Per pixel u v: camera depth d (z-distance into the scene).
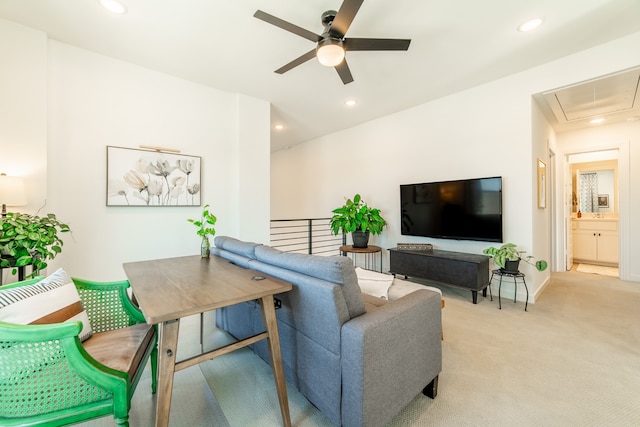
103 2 2.04
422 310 1.48
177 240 3.22
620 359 1.96
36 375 0.98
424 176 4.03
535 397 1.58
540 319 2.68
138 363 1.25
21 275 2.07
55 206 2.52
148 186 3.00
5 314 1.06
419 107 4.06
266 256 1.78
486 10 2.11
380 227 4.32
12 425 0.96
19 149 2.29
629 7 2.09
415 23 2.25
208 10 2.12
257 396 1.63
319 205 5.82
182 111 3.25
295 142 6.22
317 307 1.32
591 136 4.36
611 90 2.95
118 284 1.63
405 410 1.48
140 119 2.97
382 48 2.12
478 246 3.54
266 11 2.12
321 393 1.35
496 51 2.68
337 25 1.86
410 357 1.40
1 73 2.22
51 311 1.20
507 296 3.34
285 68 2.39
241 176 3.65
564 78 2.82
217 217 3.53
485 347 2.15
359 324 1.21
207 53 2.72
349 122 4.86
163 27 2.32
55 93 2.51
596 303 3.11
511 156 3.21
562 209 4.68
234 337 2.25
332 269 1.32
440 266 3.33
